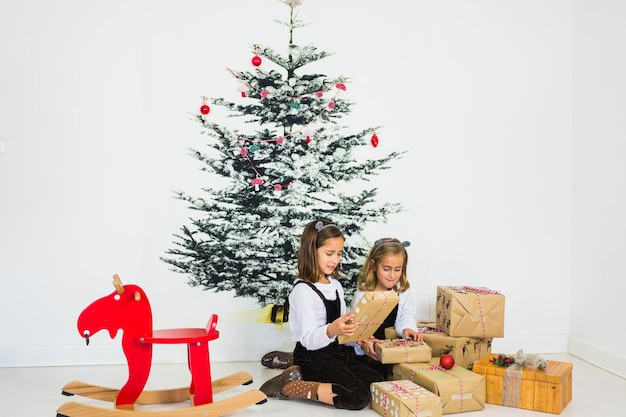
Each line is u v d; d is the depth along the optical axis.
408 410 1.89
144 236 2.74
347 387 2.10
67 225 2.69
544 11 2.95
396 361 2.22
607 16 2.69
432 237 2.92
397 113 2.90
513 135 2.95
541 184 2.96
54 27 2.68
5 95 2.65
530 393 2.10
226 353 2.78
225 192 2.79
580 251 2.89
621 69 2.59
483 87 2.94
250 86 2.81
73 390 2.11
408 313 2.50
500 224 2.95
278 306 2.82
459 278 2.93
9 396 2.21
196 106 2.77
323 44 2.86
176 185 2.76
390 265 2.40
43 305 2.67
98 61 2.71
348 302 2.87
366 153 2.88
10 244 2.65
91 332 1.95
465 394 2.06
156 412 1.91
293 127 2.84
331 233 2.30
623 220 2.57
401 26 2.90
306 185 2.84
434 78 2.91
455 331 2.34
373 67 2.89
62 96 2.68
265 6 2.82
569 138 2.96
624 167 2.57
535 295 2.95
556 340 2.95
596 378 2.51
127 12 2.73
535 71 2.95
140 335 1.99
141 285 2.73
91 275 2.70
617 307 2.61
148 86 2.74
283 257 2.83
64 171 2.68
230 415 2.03
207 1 2.78
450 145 2.92
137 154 2.73
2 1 2.65
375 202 2.89
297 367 2.23
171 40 2.76
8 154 2.65
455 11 2.93
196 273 2.78
